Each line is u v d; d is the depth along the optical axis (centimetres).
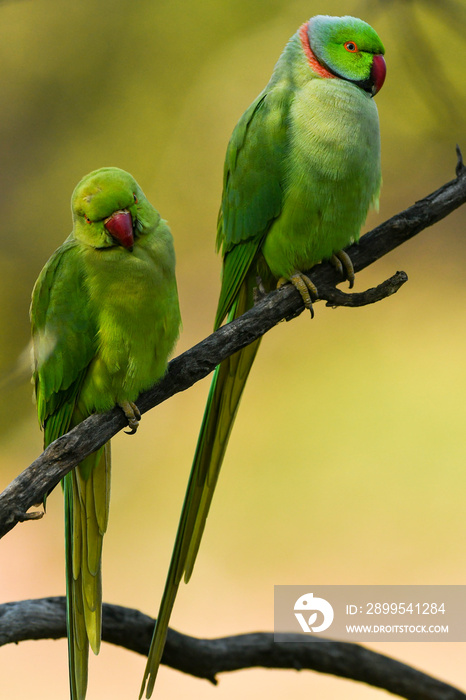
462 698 576
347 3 1463
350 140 638
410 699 577
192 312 1432
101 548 586
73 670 538
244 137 672
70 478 587
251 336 564
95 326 571
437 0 766
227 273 692
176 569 589
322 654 575
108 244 565
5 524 461
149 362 572
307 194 641
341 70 665
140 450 1337
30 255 1369
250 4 1487
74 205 573
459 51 1126
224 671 572
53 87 1426
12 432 1115
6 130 1410
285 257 659
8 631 535
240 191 670
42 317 588
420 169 1459
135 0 1448
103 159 1441
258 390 1426
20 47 1423
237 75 1481
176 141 1467
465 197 614
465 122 855
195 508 620
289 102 657
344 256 651
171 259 579
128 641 564
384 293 555
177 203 1466
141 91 1464
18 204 1395
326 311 1487
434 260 1494
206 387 1405
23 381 621
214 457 637
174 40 1471
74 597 560
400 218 634
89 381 579
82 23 1437
